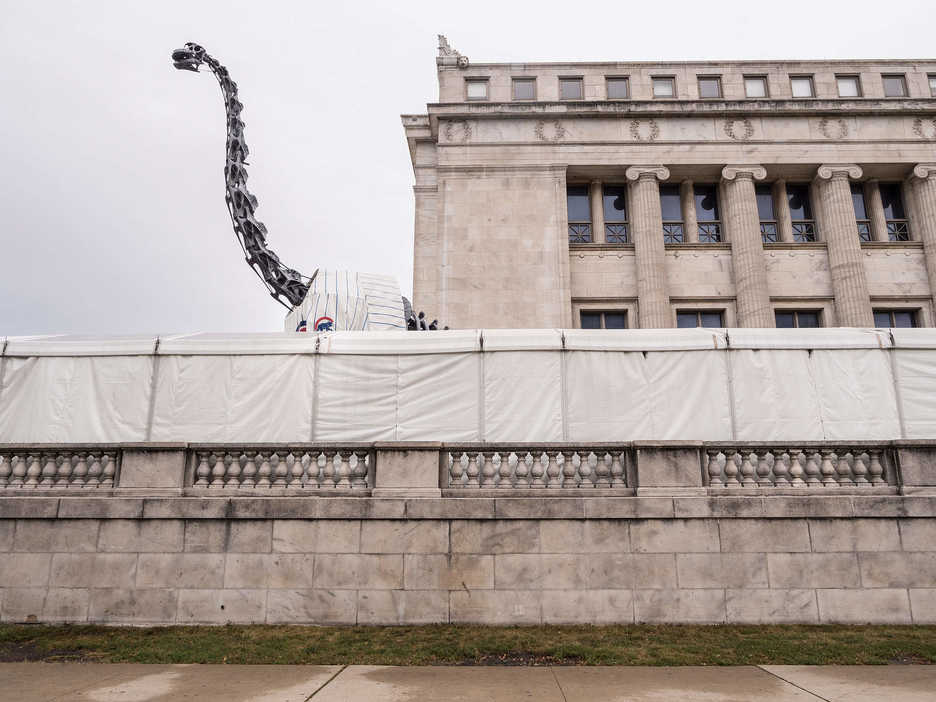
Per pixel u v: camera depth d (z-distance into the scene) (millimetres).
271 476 11906
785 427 14227
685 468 11555
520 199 29719
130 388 14438
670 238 30453
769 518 11234
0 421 14273
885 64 31812
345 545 11203
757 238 28922
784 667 8586
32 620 11023
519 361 14508
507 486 11641
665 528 11234
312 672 8375
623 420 14242
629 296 29203
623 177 30719
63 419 14281
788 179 30688
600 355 14570
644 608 10961
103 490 11578
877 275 29141
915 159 29750
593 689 7586
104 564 11203
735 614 10938
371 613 10961
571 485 11797
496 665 8766
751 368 14523
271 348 14633
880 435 14203
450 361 14539
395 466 11578
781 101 29922
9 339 14711
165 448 11742
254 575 11125
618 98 32219
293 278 27000
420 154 32938
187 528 11297
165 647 9570
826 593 11008
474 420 14258
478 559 11141
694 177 30625
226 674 8273
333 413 14352
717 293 29141
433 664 8812
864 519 11258
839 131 30016
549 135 30328
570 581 11062
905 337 14789
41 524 11375
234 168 28422
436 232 31188
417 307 31062
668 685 7750
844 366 14570
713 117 30328
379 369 14539
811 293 29000
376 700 7168
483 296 28719
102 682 7875
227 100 29266
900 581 11055
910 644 9562
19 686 7699
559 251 29109
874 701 7043
